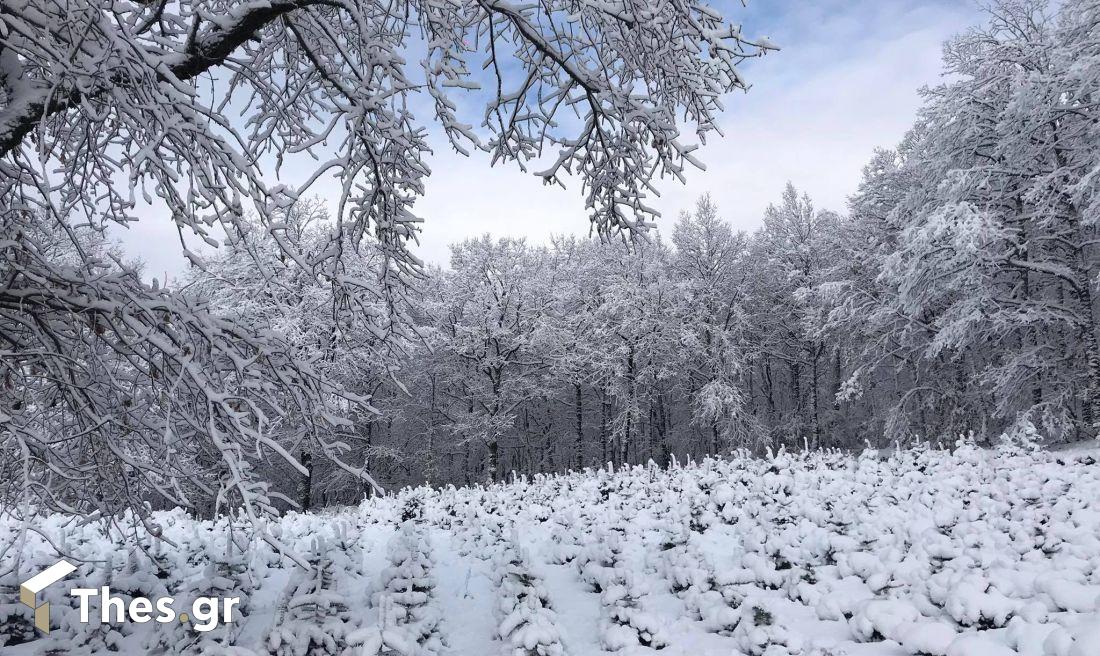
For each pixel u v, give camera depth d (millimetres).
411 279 4941
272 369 4133
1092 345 16406
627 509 9820
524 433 31516
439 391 29703
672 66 4383
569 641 5375
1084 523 6727
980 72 17297
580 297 29922
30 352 3801
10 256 3682
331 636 4484
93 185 5027
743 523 8453
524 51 4656
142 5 3787
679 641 5180
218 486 4086
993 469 10195
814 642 4621
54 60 3092
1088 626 3576
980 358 23219
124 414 4285
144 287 3957
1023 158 16906
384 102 3934
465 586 6953
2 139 3707
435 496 14492
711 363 25141
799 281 27297
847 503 8648
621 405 27469
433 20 4109
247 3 3846
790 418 28625
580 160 5121
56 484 4469
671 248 29000
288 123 5117
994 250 17719
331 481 26406
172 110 3285
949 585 4930
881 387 27156
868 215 24109
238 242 3500
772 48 4117
